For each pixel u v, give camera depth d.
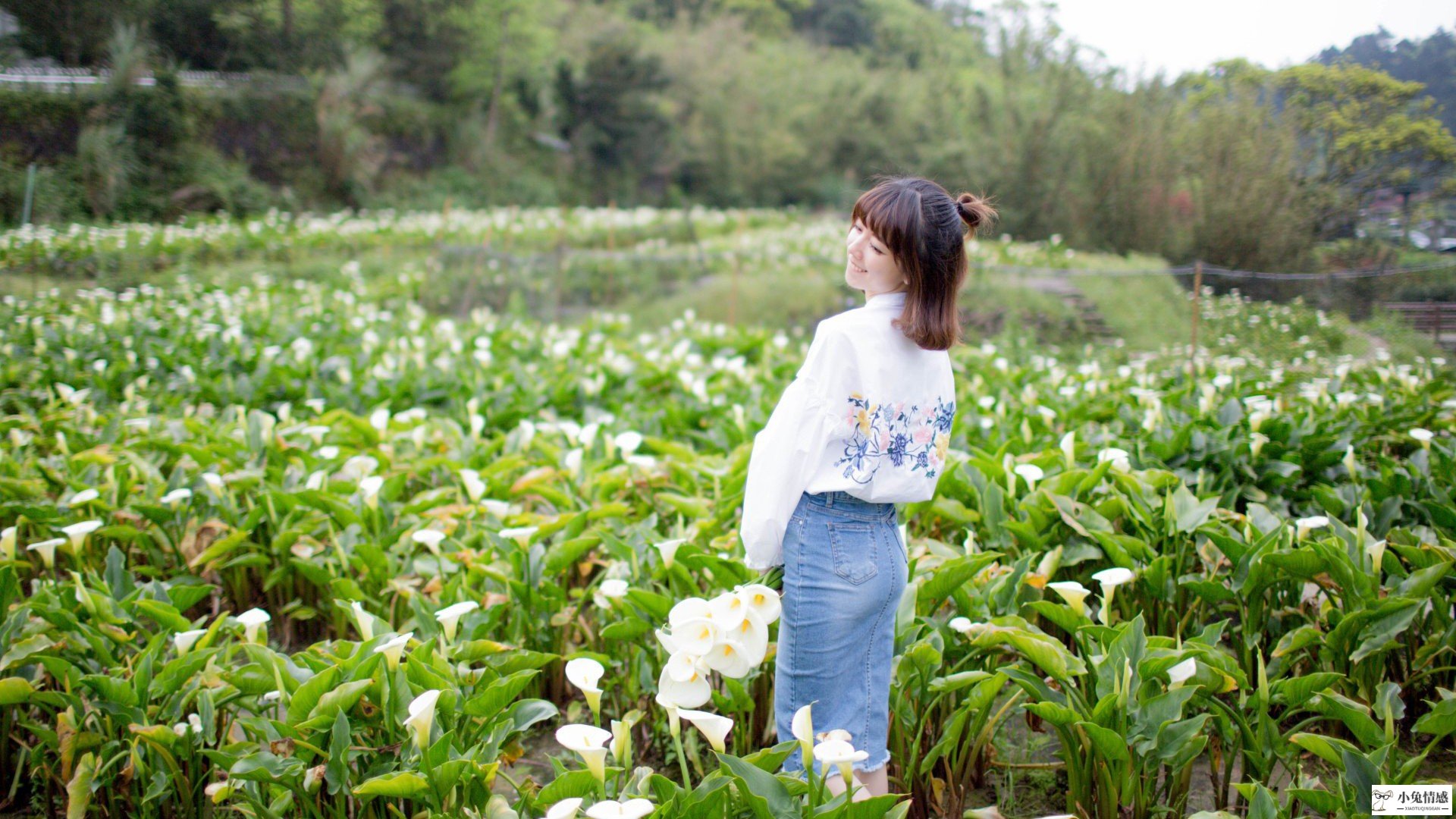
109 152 20.48
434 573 3.64
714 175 38.75
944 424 2.39
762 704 3.12
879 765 2.42
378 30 33.09
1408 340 9.30
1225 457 4.36
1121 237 18.59
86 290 13.05
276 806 2.39
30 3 22.86
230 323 9.36
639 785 2.18
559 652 3.44
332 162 27.41
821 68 41.94
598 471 4.54
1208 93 17.59
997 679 2.60
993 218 2.35
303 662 2.75
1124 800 2.56
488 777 2.31
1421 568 3.23
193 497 4.14
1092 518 3.44
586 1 42.91
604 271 15.66
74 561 3.81
